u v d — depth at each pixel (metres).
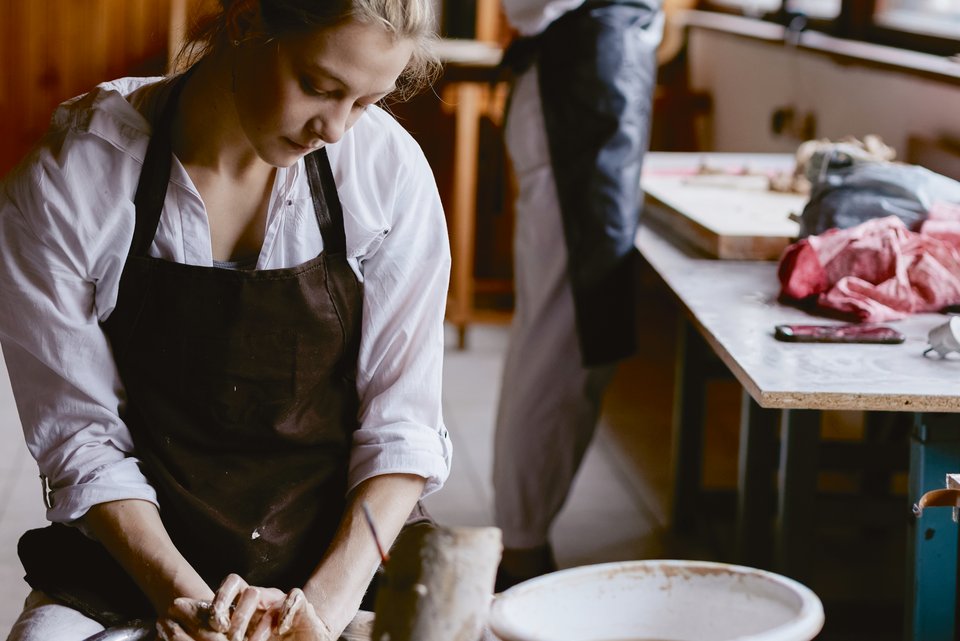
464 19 5.33
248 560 1.52
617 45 2.82
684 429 3.35
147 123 1.48
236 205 1.51
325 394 1.57
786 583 0.97
